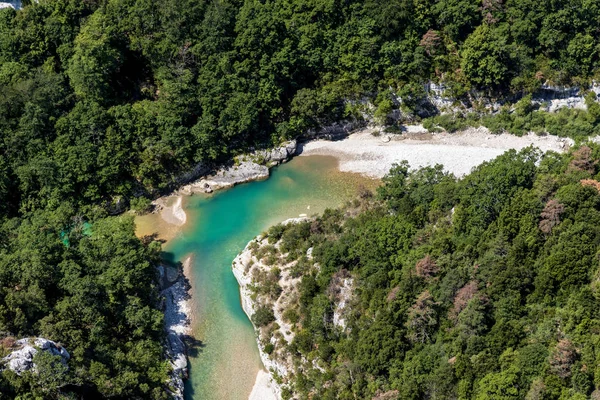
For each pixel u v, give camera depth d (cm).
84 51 13988
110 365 10131
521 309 9569
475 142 14862
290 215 13712
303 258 11831
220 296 12225
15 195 13325
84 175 13388
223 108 14412
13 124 13500
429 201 12156
